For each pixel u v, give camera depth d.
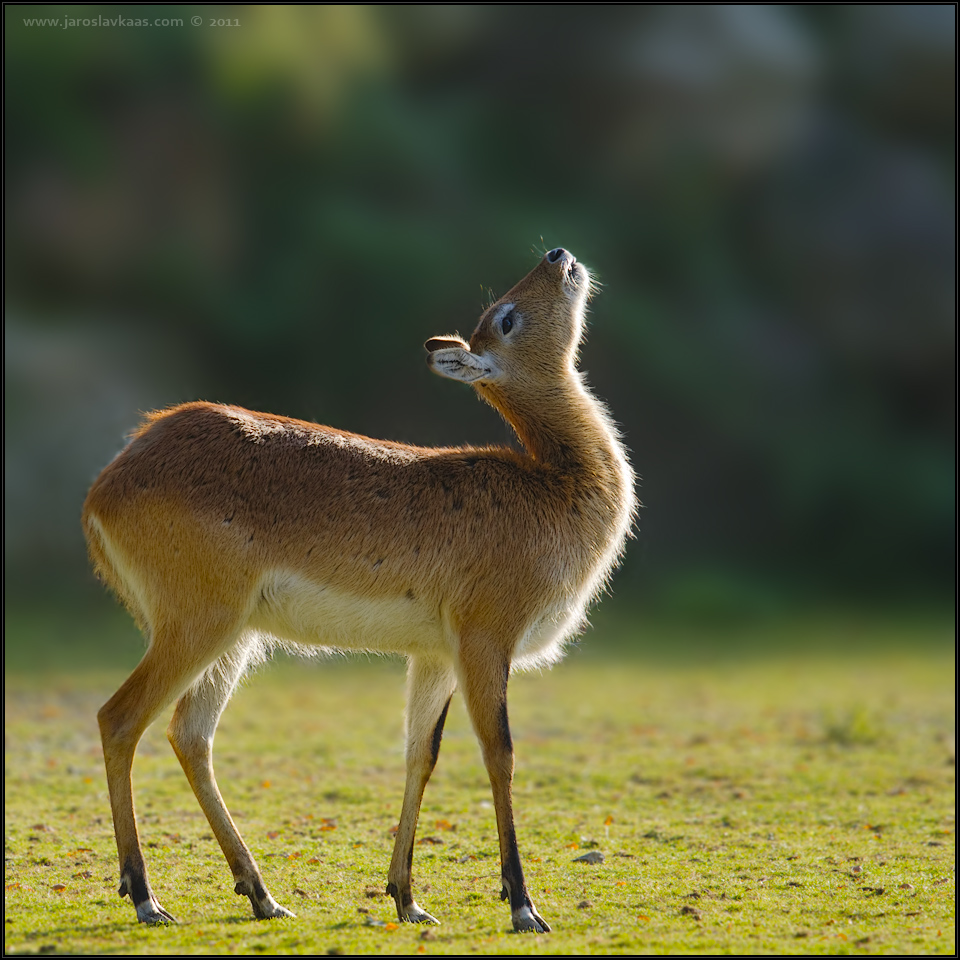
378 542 19.50
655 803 28.66
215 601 18.92
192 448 19.41
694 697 46.06
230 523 18.97
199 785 19.70
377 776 31.14
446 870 22.59
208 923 18.59
